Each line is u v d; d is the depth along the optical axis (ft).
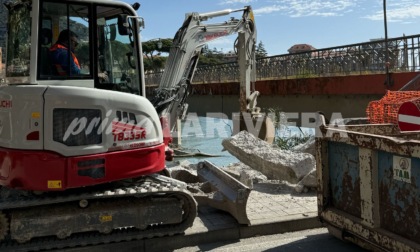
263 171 26.63
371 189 14.43
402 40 44.19
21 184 15.79
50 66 16.88
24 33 17.54
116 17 18.71
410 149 12.67
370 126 18.26
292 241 17.63
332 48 54.19
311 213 19.75
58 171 15.72
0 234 16.14
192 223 17.88
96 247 16.75
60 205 16.53
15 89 15.99
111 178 16.57
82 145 16.07
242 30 35.60
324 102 50.52
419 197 12.79
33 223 16.11
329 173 16.87
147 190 17.01
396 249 13.38
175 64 27.02
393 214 13.83
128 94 17.21
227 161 38.96
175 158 39.93
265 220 18.81
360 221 15.08
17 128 15.81
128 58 18.99
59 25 17.10
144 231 17.37
